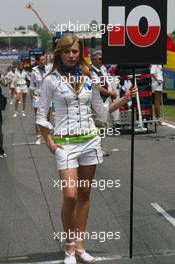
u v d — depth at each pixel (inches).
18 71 884.0
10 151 500.1
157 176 382.3
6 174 394.3
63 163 202.5
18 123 760.3
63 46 199.8
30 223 271.9
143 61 209.6
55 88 201.8
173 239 243.9
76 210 213.3
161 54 209.6
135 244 237.3
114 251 228.4
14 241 245.0
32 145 533.3
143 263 214.1
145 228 260.2
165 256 222.2
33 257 223.8
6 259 222.2
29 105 1115.9
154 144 530.6
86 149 205.2
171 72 1049.5
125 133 609.0
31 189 345.1
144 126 616.4
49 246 237.1
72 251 211.3
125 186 349.4
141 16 207.8
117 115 601.0
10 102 1211.2
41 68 509.7
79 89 201.8
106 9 207.0
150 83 613.9
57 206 302.8
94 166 208.5
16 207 303.0
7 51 3395.7
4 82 487.8
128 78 558.6
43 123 205.0
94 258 214.8
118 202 308.8
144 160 445.4
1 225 269.6
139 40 208.5
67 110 202.4
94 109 212.1
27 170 407.5
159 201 311.9
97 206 299.9
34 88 521.7
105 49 208.5
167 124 687.1
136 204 305.0
